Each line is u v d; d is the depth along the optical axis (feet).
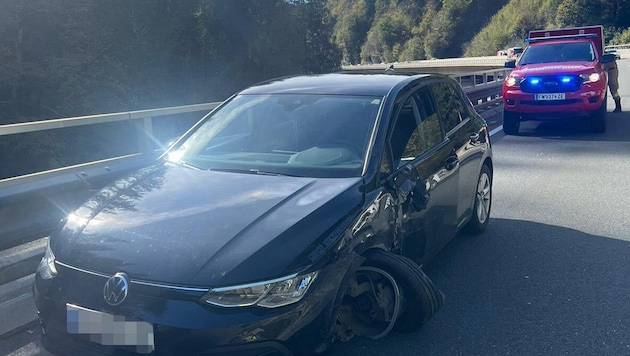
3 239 15.47
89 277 10.46
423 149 15.42
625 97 63.46
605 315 14.11
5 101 91.81
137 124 21.74
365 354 12.39
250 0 158.71
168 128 28.63
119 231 11.17
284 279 10.01
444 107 17.85
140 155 21.45
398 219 13.14
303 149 14.25
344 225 11.27
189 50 142.00
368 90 15.60
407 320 12.60
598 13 255.50
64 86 95.14
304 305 10.11
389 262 12.04
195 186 12.94
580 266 17.21
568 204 23.81
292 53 164.96
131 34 127.34
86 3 103.86
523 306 14.66
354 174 13.05
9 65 90.27
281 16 164.25
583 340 12.96
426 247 14.92
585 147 36.22
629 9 252.21
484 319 13.98
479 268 17.24
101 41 106.93
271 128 15.20
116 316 9.99
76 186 17.72
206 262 10.08
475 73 55.67
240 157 14.58
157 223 11.26
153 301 9.90
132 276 10.12
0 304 13.37
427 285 12.32
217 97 145.07
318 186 12.53
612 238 19.54
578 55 41.57
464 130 18.45
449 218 16.48
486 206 20.59
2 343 13.08
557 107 39.04
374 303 12.14
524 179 28.55
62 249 11.23
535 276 16.55
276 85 17.25
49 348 10.89
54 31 100.89
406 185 13.58
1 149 78.02
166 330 9.69
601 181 27.48
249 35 157.99
